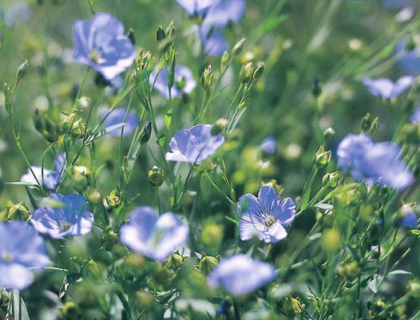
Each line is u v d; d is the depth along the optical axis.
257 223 0.55
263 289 0.56
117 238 0.54
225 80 0.67
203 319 0.57
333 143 0.70
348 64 0.70
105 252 0.59
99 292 0.56
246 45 0.72
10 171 0.65
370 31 0.78
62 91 0.67
